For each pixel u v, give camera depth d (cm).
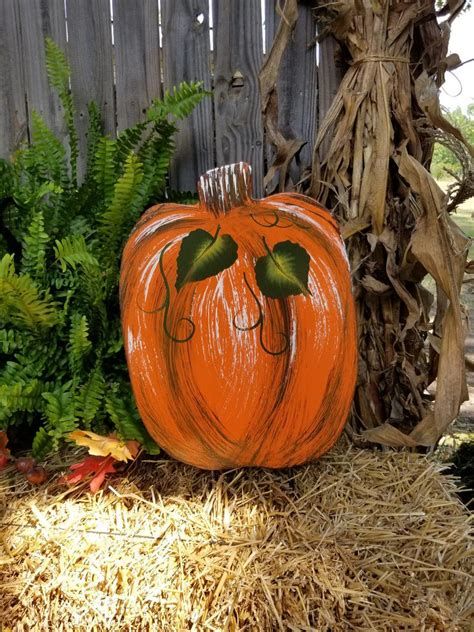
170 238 102
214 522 96
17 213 130
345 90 126
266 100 135
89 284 116
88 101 153
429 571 92
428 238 116
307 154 145
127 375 127
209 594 85
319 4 133
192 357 94
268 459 102
